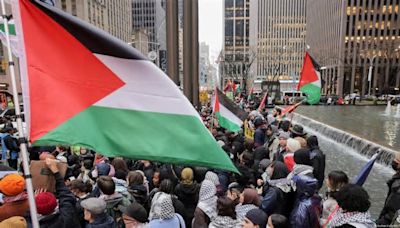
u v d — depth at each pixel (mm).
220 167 2736
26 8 2465
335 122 21094
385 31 82062
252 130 10719
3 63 35062
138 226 3252
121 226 3662
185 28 16125
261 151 6410
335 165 11719
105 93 2633
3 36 3670
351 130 16797
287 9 114312
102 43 2594
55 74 2525
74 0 65125
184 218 4109
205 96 27641
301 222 3564
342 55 84000
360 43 83250
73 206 2924
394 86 80188
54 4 3264
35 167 2914
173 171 5215
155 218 3340
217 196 4375
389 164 10883
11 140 8992
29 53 2467
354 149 14156
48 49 2518
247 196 3938
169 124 2721
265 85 40062
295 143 5703
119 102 2662
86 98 2596
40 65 2488
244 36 132250
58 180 2916
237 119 9141
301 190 3787
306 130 20812
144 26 115938
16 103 2266
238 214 3742
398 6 80625
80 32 2564
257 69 110250
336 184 3812
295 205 3871
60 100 2514
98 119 2609
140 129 2678
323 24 97562
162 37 113250
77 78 2578
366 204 2662
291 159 5516
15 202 2744
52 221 2756
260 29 115562
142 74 2684
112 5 88188
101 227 3006
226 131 9359
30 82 2451
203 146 2730
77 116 2543
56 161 2979
